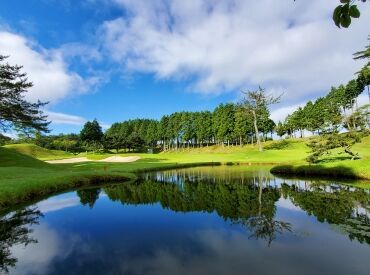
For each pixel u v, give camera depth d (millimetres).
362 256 7793
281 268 7098
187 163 48656
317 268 7074
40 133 34844
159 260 7750
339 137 30438
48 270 7242
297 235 9625
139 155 73812
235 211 13539
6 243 9406
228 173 33281
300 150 63594
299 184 22344
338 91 83812
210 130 102125
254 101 69938
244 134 91062
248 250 8391
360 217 11828
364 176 24000
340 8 3303
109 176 26719
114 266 7395
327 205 14211
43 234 10328
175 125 112500
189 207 14734
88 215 13219
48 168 37031
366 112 29609
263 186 21922
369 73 41594
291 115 102000
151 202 16281
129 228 10984
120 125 154875
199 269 7129
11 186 17047
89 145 129125
